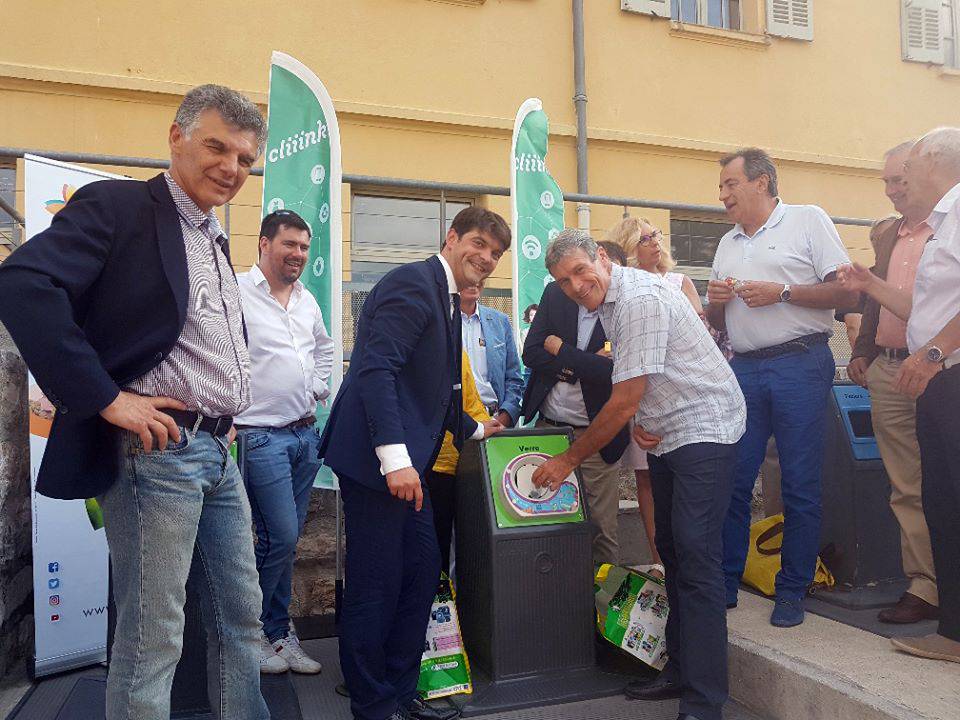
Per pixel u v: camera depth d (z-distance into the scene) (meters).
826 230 2.89
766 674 2.50
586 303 2.49
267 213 3.57
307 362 3.06
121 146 5.44
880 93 7.79
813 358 2.86
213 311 1.79
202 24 5.64
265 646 2.89
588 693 2.62
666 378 2.43
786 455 2.87
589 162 6.68
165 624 1.69
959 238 2.30
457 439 2.50
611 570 3.09
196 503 1.74
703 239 7.07
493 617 2.67
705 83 7.11
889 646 2.58
